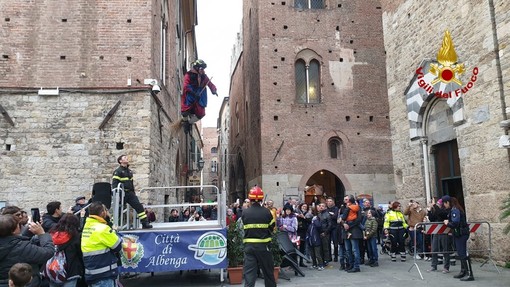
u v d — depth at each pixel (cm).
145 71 1548
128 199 994
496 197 1254
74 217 634
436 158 1648
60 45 1529
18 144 1453
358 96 2652
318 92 2675
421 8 1681
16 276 421
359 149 2592
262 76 2580
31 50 1513
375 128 2633
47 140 1466
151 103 1545
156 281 1137
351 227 1235
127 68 1541
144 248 993
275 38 2630
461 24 1434
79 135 1477
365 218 1377
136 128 1499
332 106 2612
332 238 1447
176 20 2477
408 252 1616
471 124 1373
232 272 1070
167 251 1004
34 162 1449
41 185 1441
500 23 1259
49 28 1534
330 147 2612
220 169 6519
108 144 1484
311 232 1317
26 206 1426
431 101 1631
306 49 2664
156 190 1636
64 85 1505
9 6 1530
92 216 619
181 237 1016
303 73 2678
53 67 1512
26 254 538
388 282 1038
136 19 1570
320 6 2773
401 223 1441
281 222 1332
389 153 2616
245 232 802
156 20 1720
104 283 600
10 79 1488
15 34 1516
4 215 549
